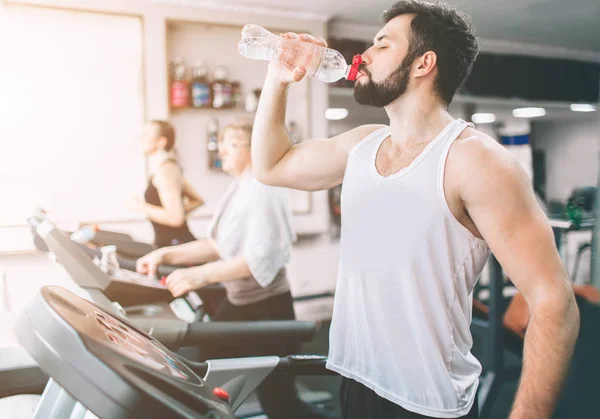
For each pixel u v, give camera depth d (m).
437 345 0.97
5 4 3.42
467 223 0.96
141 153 3.78
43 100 3.55
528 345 0.88
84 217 3.67
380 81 1.02
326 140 1.22
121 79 3.72
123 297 1.70
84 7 3.57
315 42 1.09
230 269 1.91
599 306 1.95
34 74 3.52
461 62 1.02
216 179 4.08
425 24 0.99
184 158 3.99
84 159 3.66
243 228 2.00
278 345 1.93
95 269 1.68
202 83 3.90
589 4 4.38
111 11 3.63
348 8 4.23
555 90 5.92
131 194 3.77
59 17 3.54
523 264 0.88
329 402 2.57
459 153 0.92
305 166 1.20
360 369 1.08
